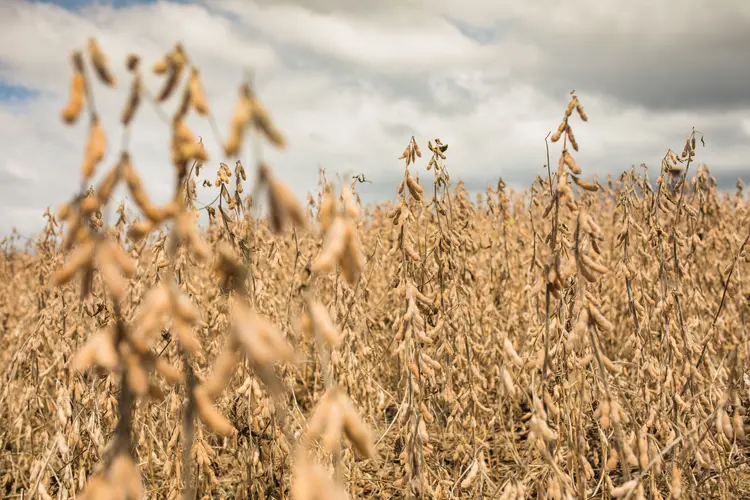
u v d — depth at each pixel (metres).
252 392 3.23
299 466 1.16
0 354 5.56
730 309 4.93
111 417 3.22
